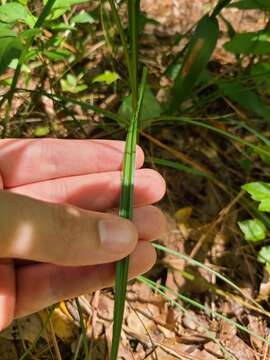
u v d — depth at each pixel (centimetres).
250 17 49
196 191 38
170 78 43
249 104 37
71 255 21
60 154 28
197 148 40
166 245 36
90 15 41
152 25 48
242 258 36
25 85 40
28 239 20
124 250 21
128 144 24
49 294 27
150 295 34
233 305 34
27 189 29
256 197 32
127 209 23
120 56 44
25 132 40
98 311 33
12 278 26
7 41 30
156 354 32
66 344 32
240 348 32
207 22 34
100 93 42
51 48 42
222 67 45
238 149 40
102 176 29
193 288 35
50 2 30
